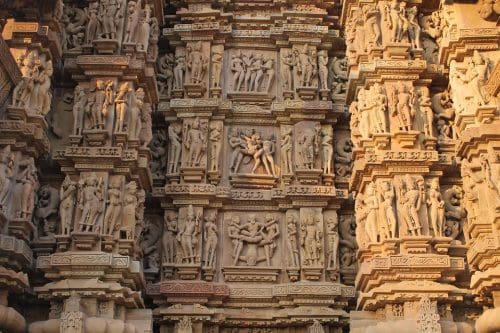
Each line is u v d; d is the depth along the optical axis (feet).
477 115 30.35
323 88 38.60
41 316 30.66
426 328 27.25
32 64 31.48
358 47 36.55
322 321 32.58
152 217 35.94
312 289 33.14
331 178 36.40
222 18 40.52
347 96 37.47
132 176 33.01
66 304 28.17
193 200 35.29
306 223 34.86
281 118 37.86
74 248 30.45
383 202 31.86
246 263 34.47
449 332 28.17
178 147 36.94
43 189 33.50
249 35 40.01
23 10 32.30
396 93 34.32
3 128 29.68
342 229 35.96
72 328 26.94
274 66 39.81
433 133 34.47
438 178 33.14
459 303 30.12
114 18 35.45
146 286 32.96
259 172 36.86
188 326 32.22
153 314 32.40
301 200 35.50
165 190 35.22
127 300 29.73
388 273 30.14
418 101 34.73
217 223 35.47
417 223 31.22
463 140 29.81
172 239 34.65
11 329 27.53
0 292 27.53
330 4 41.63
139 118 33.81
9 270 27.45
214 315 32.78
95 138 32.73
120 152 32.27
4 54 28.09
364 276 30.96
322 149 37.24
